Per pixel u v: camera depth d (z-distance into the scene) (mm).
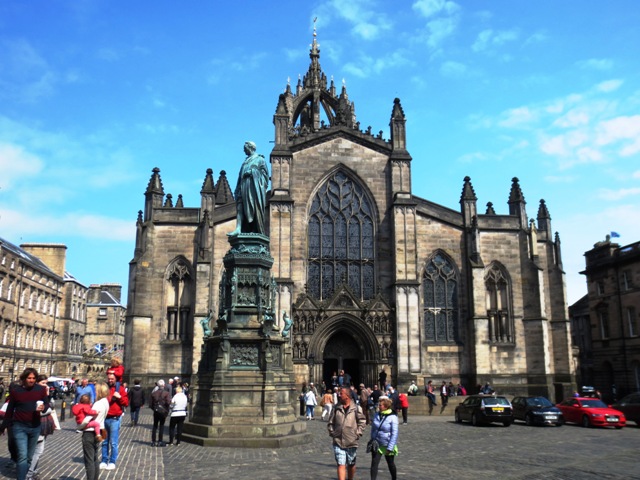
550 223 65250
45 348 116750
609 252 81938
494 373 59062
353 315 56812
